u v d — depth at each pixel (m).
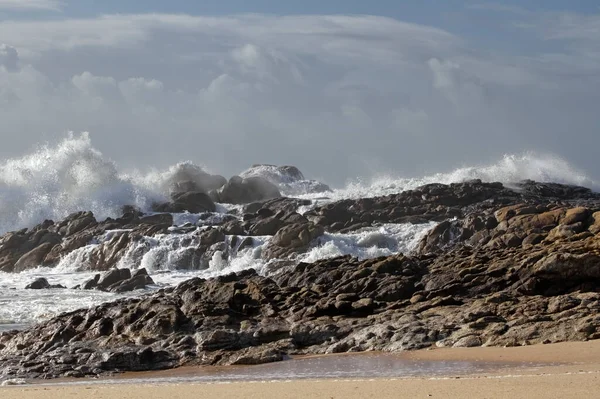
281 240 79.00
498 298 41.56
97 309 43.38
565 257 42.56
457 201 89.62
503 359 33.44
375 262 49.25
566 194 96.50
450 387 25.05
